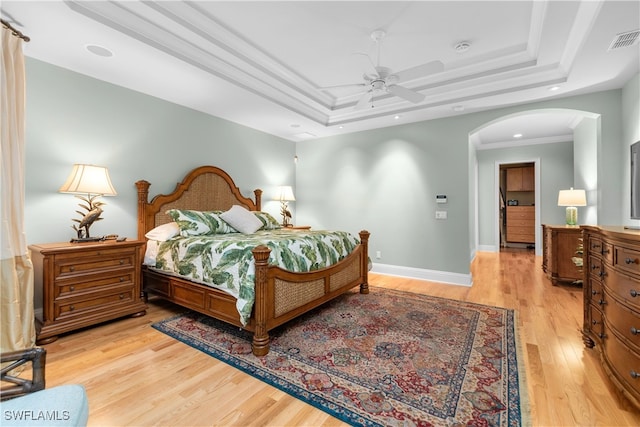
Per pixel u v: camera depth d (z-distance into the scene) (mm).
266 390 1730
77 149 2908
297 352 2170
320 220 5500
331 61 3127
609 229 1922
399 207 4652
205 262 2609
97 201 3078
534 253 6824
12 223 2086
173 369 1950
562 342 2309
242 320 2180
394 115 4188
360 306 3188
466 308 3115
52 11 1987
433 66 2436
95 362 2035
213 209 4145
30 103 2623
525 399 1629
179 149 3789
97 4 2072
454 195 4203
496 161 6801
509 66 3100
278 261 2428
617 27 2129
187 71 2875
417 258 4508
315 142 5551
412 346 2256
